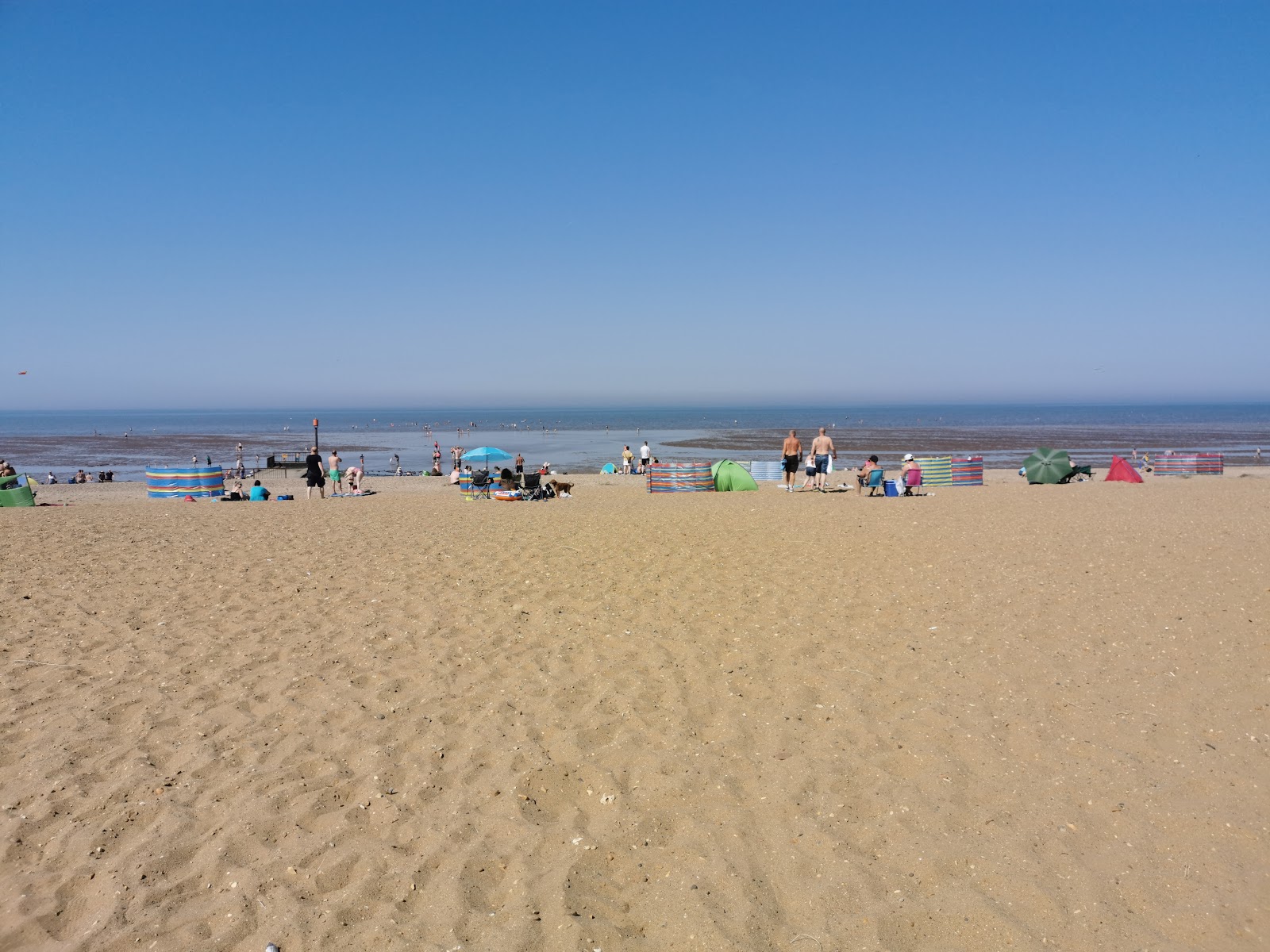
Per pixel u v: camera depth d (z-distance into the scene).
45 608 7.92
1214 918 3.19
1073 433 73.56
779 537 12.17
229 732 5.04
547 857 3.73
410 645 6.75
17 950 3.13
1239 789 4.15
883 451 50.69
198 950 3.12
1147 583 8.55
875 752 4.71
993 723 5.04
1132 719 5.06
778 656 6.39
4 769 4.54
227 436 79.50
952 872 3.55
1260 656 6.12
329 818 4.05
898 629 7.05
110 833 3.91
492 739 4.93
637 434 79.88
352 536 12.75
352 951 3.10
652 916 3.33
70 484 32.59
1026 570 9.32
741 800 4.20
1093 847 3.70
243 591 8.65
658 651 6.52
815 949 3.09
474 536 12.56
